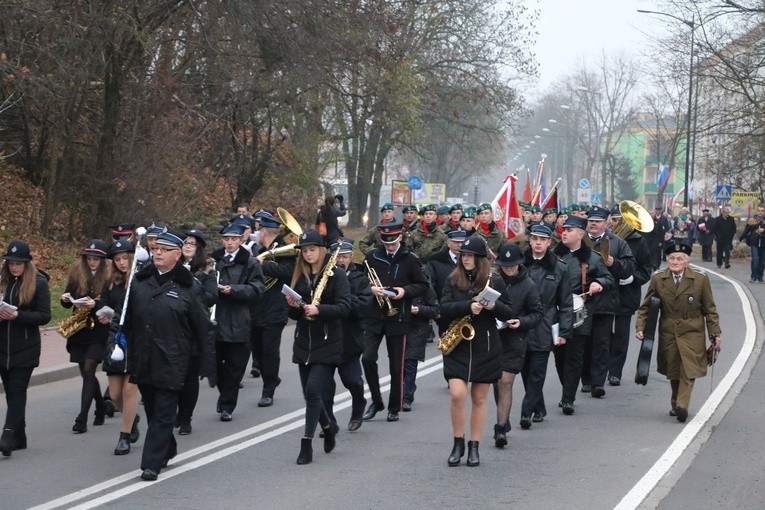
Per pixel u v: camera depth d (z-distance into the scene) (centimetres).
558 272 1552
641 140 16662
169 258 1235
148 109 3741
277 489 1188
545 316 1538
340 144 5941
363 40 4031
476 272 1277
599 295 1809
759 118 5375
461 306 1269
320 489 1188
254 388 1950
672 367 1623
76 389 1934
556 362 1706
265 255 1722
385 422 1619
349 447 1427
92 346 1529
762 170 6397
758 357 2311
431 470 1287
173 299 1228
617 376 1975
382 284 1636
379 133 6738
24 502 1129
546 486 1205
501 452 1395
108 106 3666
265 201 5134
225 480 1233
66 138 3666
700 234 5941
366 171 6969
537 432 1532
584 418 1644
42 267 3353
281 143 4466
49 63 3338
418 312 1694
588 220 1856
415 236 2416
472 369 1289
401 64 4678
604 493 1172
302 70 3856
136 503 1125
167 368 1225
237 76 3822
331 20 3850
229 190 4994
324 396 1391
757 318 3067
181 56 3856
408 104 4984
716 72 5431
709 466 1321
